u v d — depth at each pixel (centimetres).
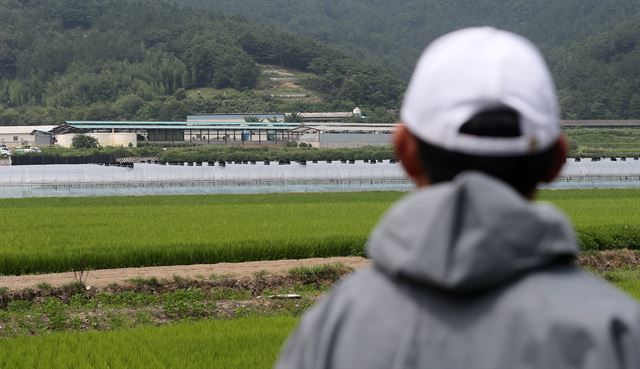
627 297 351
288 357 396
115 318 2375
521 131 363
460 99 366
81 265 2912
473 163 368
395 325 365
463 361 349
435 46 391
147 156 13600
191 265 3078
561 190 7288
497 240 341
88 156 13325
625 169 8994
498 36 380
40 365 1656
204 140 15775
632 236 3762
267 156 13400
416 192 371
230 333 1955
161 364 1648
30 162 12800
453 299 357
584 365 329
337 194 6800
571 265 362
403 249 357
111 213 4759
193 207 5259
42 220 4291
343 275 2931
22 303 2458
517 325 342
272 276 2838
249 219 4369
